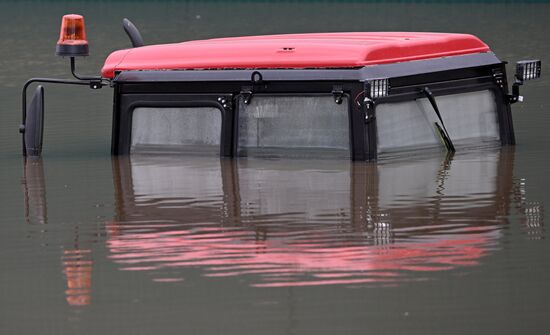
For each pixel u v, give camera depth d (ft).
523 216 40.65
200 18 164.45
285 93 52.95
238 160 53.93
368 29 137.59
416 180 47.73
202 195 45.93
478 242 36.99
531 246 36.29
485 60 56.44
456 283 32.42
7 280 34.12
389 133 52.60
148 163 54.24
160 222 41.16
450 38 56.13
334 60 51.67
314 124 52.80
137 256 36.35
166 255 36.32
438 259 34.99
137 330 29.40
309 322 29.53
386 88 51.29
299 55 52.65
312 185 47.14
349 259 35.17
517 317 29.66
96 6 200.75
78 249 37.52
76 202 45.37
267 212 42.27
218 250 36.73
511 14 162.20
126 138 56.75
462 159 52.65
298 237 38.17
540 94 75.10
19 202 45.75
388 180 47.80
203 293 32.12
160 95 55.72
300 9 182.70
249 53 53.88
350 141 51.88
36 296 32.42
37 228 40.88
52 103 75.51
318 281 32.86
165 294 32.17
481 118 56.18
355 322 29.45
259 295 31.78
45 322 30.19
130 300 31.78
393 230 38.88
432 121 54.08
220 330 29.19
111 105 73.97
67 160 55.77
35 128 57.11
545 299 30.96
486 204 42.78
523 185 46.29
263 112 53.72
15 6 205.26
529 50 108.47
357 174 49.19
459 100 55.31
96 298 32.07
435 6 184.65
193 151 55.57
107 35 136.46
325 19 157.69
